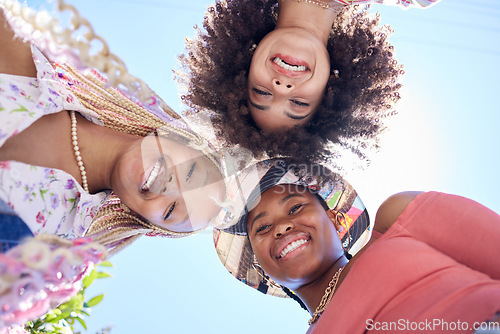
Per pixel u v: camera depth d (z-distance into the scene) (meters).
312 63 0.70
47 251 0.40
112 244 0.60
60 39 0.45
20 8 0.47
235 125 0.74
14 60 0.54
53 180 0.53
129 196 0.59
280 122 0.73
